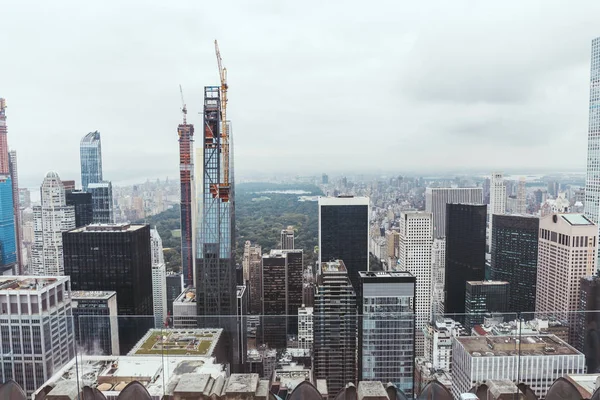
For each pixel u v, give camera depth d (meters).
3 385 5.29
